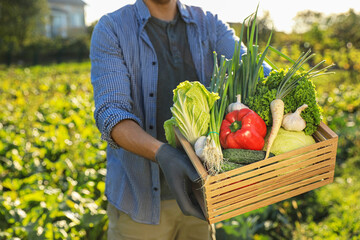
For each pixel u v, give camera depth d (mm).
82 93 10219
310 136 1701
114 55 2025
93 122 6562
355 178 5062
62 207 3211
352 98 7844
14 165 4359
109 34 2041
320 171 1665
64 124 6391
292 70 1738
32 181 3867
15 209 3154
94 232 3219
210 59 2328
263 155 1561
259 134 1619
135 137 1738
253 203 1645
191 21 2242
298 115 1653
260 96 1724
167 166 1599
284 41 17938
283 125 1670
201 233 2428
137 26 2121
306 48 16922
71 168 4258
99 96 1950
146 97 2125
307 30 18203
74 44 43938
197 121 1601
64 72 23500
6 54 40656
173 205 2295
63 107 7910
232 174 1487
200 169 1489
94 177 3863
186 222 2389
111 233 2355
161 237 2307
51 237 2895
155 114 2145
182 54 2225
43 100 10188
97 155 4551
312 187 1697
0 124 6449
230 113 1690
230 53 2297
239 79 1856
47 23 56719
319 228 3879
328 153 1642
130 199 2215
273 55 12336
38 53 42656
